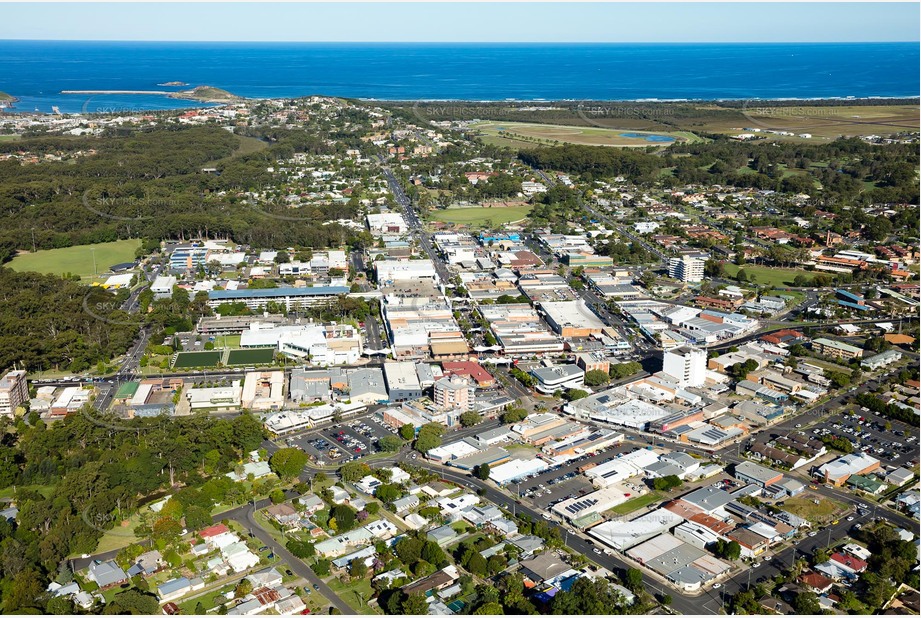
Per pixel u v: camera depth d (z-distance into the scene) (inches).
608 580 7647.6
